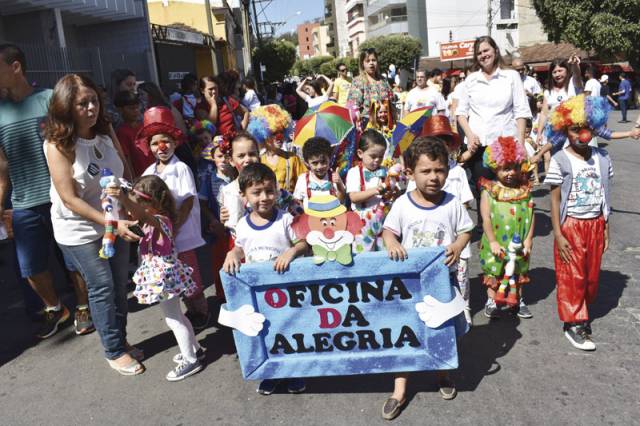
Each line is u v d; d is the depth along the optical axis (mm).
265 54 47719
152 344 4219
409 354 3010
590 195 3547
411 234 3158
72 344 4352
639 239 5691
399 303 2979
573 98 3535
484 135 5246
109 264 3729
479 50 5117
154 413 3289
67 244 3611
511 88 5121
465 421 2943
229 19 27312
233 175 4305
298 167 4410
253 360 3137
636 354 3494
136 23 12094
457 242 2986
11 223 4383
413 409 3092
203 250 6578
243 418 3150
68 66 9055
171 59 16422
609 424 2830
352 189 3926
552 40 29891
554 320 4066
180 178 3957
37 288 4422
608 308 4172
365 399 3227
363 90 6203
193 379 3637
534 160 5613
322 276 2963
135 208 3355
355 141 4738
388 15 56656
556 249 3693
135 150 5145
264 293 3062
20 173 4176
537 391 3172
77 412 3377
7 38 9484
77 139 3533
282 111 4363
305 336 3094
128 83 5902
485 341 3842
